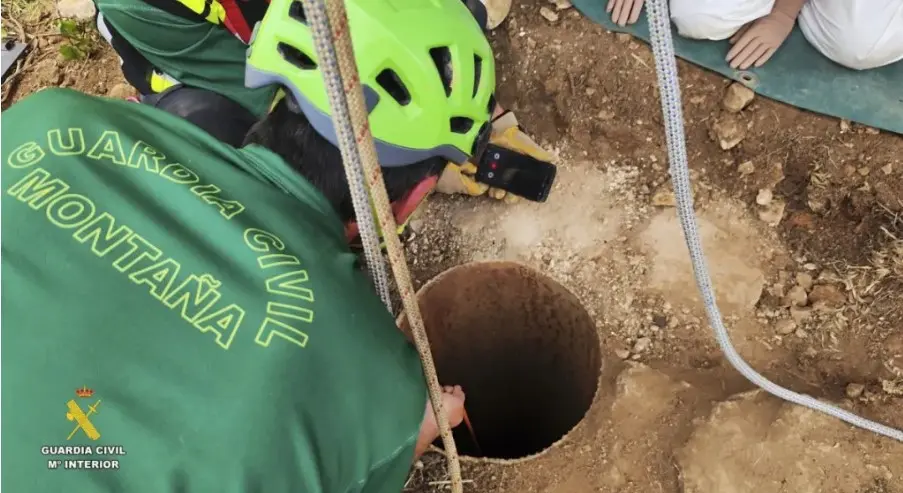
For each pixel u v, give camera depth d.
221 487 0.74
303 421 0.79
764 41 1.65
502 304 1.59
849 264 1.60
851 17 1.56
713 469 1.38
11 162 0.87
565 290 1.45
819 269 1.61
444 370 1.71
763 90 1.67
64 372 0.75
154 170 0.89
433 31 1.12
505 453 1.97
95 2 1.41
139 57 1.58
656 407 1.46
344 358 0.84
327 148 1.08
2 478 0.71
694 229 1.07
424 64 1.10
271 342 0.80
